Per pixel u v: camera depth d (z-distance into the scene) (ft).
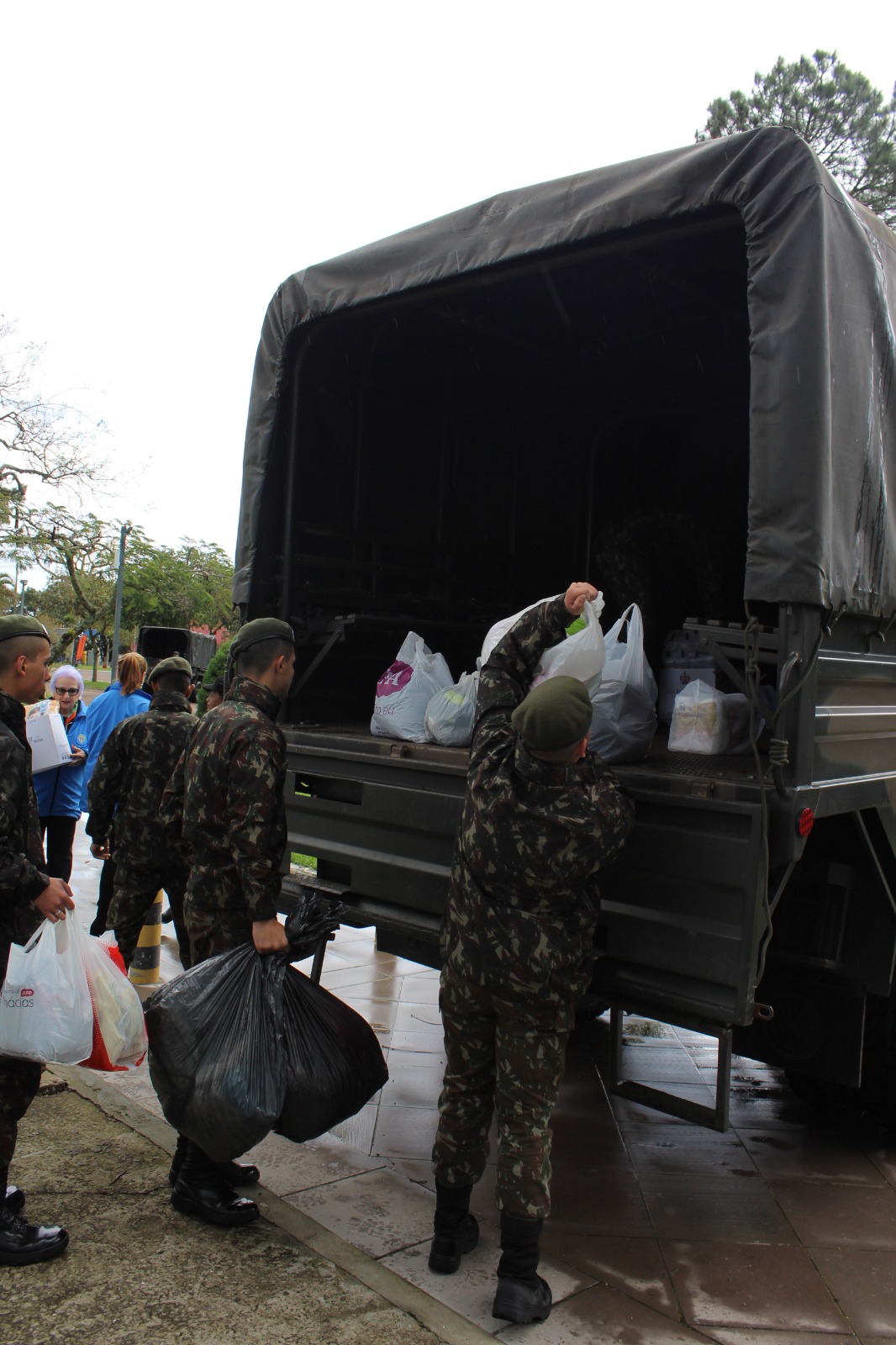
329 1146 10.70
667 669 14.37
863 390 8.95
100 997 8.25
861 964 10.19
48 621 119.03
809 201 8.14
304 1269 8.09
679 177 8.86
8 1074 8.04
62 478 70.03
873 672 9.58
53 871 17.57
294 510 13.15
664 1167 10.68
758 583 8.23
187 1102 8.04
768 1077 13.43
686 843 8.16
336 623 13.11
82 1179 9.44
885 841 9.84
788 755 7.91
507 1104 7.86
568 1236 9.16
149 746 12.88
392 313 13.32
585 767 7.95
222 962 8.54
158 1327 7.27
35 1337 7.08
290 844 11.75
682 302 14.14
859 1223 9.58
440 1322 7.47
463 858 8.19
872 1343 7.67
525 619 8.98
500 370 15.93
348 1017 8.81
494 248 10.32
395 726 11.57
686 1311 8.02
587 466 17.92
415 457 14.85
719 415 17.31
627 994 8.41
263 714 9.03
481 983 7.84
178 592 111.96
